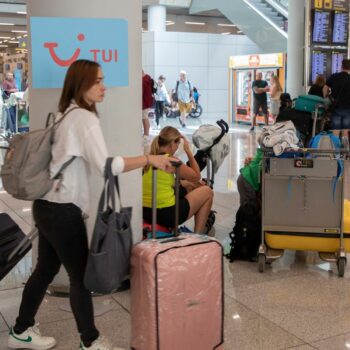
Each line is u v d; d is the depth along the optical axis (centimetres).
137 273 256
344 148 416
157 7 2188
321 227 420
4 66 2106
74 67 264
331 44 1027
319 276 425
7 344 308
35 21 343
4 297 380
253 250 454
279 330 329
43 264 288
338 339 318
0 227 306
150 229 414
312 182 416
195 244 262
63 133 256
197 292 261
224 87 2203
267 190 424
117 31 358
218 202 681
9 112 1342
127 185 383
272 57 1709
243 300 375
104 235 244
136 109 380
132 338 265
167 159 265
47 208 261
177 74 2098
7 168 257
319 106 632
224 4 1977
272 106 1492
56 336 320
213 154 565
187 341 262
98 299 375
